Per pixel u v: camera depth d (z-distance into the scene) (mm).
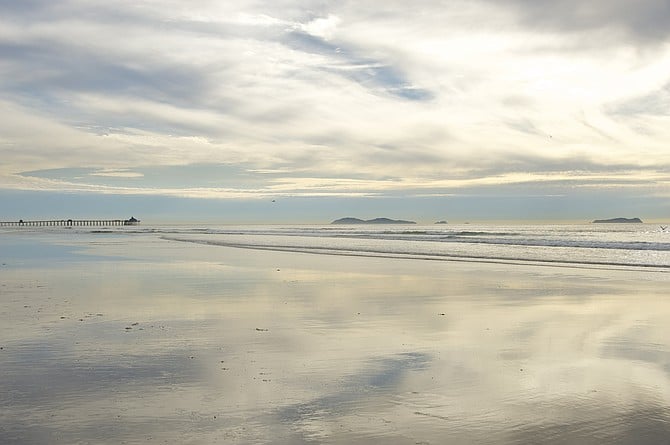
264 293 16891
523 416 6477
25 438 5828
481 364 8773
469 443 5719
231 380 7852
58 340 10258
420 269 25203
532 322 12273
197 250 41188
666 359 9094
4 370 8320
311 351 9570
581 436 5883
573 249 40219
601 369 8500
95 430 6039
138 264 27625
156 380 7828
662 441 5727
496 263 28516
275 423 6254
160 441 5754
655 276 22000
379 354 9383
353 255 35156
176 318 12602
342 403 6922
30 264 27359
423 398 7125
